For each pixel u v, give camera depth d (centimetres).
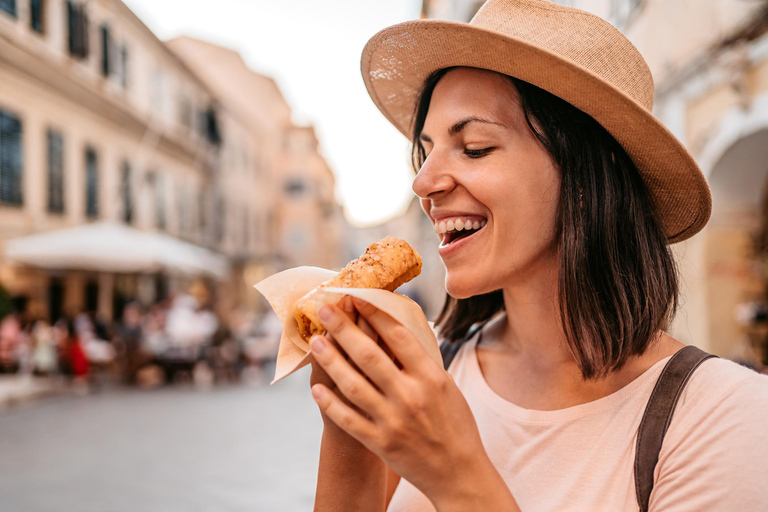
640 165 116
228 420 884
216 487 550
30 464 630
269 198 4034
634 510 96
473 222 113
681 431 95
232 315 2102
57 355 1276
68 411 970
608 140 113
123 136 1938
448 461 80
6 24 1328
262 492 535
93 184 1733
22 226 1400
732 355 713
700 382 97
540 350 121
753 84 620
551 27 112
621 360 105
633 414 102
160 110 2222
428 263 3462
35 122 1452
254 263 3481
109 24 1800
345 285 100
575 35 111
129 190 1970
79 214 1650
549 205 110
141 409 991
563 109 109
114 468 615
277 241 4291
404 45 123
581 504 100
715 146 696
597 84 101
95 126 1748
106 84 1789
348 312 86
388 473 135
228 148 3105
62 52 1550
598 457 102
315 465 624
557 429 109
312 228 4341
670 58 795
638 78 115
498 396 122
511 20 115
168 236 2309
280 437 761
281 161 4369
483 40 103
